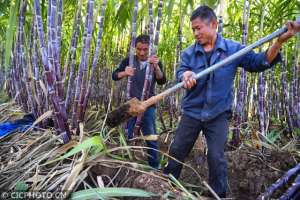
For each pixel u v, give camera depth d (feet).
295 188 5.86
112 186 6.36
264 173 7.47
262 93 9.58
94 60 8.09
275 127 12.07
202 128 6.55
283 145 10.09
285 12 9.70
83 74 7.85
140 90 8.44
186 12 9.92
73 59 8.87
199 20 6.11
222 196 6.38
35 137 8.21
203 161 8.23
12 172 6.42
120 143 7.72
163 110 14.60
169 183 6.24
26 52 9.82
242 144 9.02
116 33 13.96
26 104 11.34
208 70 5.87
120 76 8.36
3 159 7.25
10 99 14.01
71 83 8.93
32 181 6.01
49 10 6.93
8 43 7.43
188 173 7.89
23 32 9.63
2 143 8.15
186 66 6.56
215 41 6.34
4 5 9.09
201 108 6.40
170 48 13.66
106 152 6.70
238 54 5.81
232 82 6.39
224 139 6.29
